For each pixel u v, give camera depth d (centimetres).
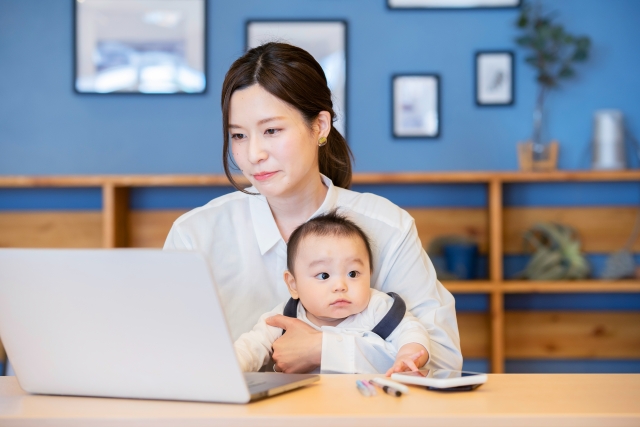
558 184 283
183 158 279
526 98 280
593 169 268
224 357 84
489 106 279
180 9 277
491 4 279
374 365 120
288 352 119
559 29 267
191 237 138
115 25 277
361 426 79
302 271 132
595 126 270
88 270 86
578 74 280
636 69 280
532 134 279
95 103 278
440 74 280
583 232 283
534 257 266
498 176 255
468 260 265
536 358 286
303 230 133
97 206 282
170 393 88
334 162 150
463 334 283
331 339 119
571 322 285
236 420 79
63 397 92
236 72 123
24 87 277
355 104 279
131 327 87
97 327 88
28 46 277
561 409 82
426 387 94
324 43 278
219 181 252
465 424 79
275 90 120
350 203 143
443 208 282
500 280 257
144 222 280
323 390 93
